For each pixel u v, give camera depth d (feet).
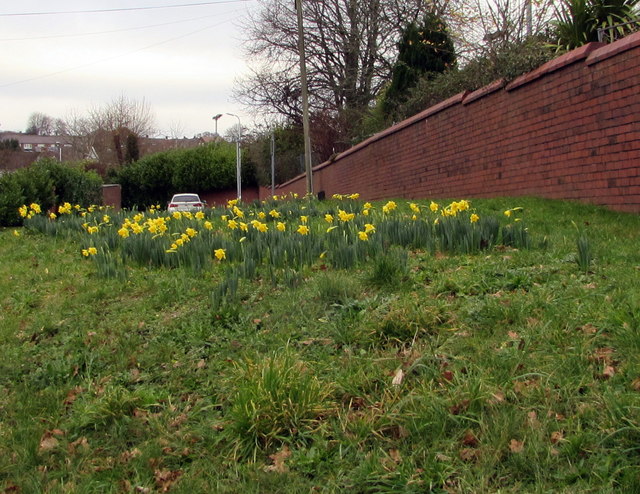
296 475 10.02
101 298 21.01
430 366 12.35
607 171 26.30
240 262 23.31
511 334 13.25
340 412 11.52
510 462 9.39
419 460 9.81
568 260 18.29
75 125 223.10
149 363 15.15
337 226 24.82
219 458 10.85
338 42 109.50
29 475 10.81
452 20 65.77
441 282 17.31
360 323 15.08
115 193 107.34
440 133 44.16
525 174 33.09
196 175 153.58
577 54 27.96
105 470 10.85
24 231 38.55
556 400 10.64
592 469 8.86
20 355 16.58
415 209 26.63
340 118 109.91
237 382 12.77
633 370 10.90
